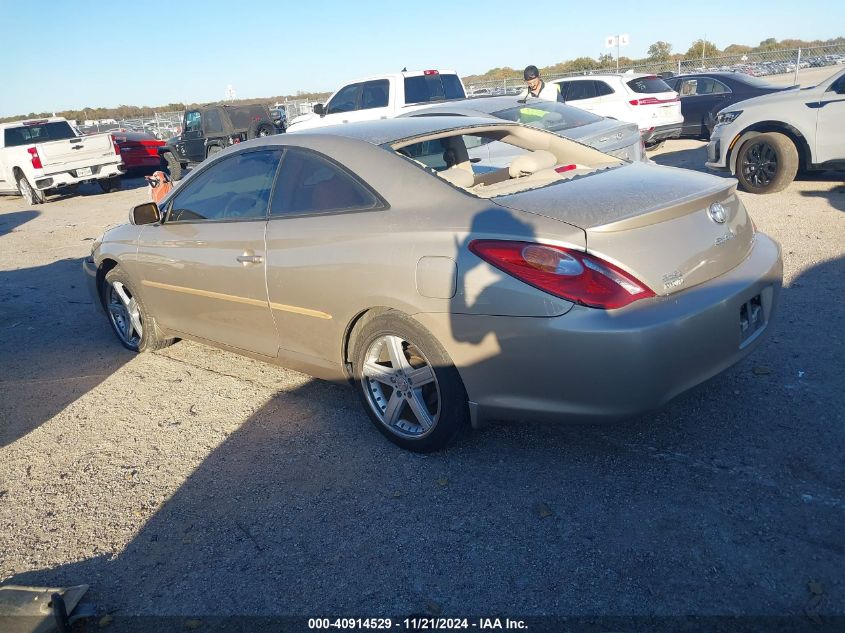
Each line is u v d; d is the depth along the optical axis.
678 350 2.77
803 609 2.38
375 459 3.55
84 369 5.23
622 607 2.46
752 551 2.66
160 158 21.02
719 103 15.39
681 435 3.48
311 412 4.15
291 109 31.75
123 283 5.19
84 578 2.89
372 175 3.49
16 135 17.09
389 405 3.56
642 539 2.78
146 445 3.95
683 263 2.92
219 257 4.15
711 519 2.86
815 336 4.43
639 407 2.79
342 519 3.10
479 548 2.83
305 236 3.64
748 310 3.13
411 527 3.00
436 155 4.16
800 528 2.76
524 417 3.05
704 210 3.10
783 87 14.76
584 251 2.77
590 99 14.40
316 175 3.73
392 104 13.26
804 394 3.74
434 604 2.56
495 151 4.54
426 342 3.21
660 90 14.42
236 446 3.83
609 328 2.70
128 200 15.96
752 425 3.50
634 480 3.16
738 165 9.30
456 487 3.24
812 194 8.82
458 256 3.01
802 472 3.11
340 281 3.46
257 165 4.08
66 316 6.68
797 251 6.34
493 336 2.95
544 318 2.80
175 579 2.83
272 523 3.12
